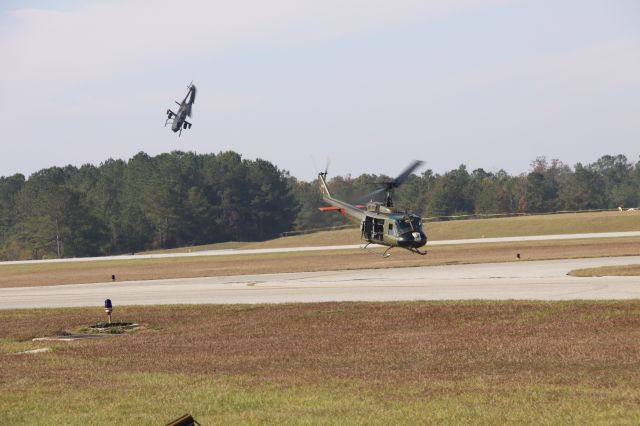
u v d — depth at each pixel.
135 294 188.62
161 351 98.56
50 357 96.94
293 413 59.72
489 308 118.88
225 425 57.28
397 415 57.44
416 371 75.69
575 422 53.00
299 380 73.25
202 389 70.62
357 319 118.25
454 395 63.41
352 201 164.25
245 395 67.19
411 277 187.75
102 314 147.12
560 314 109.56
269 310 134.75
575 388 63.94
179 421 49.50
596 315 106.56
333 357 87.06
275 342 101.88
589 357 78.38
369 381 71.31
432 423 54.75
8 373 84.94
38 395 71.38
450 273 192.75
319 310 129.50
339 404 61.97
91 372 83.19
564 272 178.25
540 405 58.28
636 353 79.06
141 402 66.38
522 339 92.44
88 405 66.06
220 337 109.88
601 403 58.00
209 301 158.75
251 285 193.12
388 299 141.75
